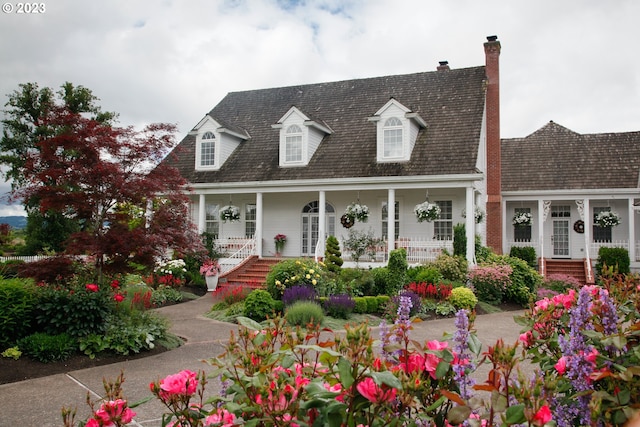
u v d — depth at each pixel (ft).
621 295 13.28
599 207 86.58
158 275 63.62
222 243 77.61
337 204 77.66
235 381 8.82
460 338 9.25
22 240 126.72
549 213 90.43
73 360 30.37
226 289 57.98
